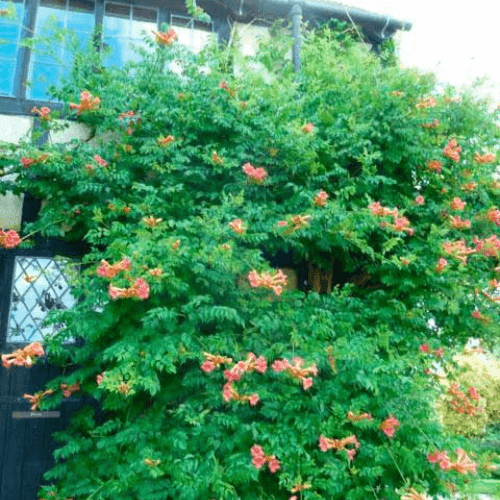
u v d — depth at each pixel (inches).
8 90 200.2
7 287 177.2
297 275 200.2
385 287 179.0
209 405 132.2
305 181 163.0
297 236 152.7
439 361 159.3
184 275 138.6
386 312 156.5
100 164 157.1
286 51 207.3
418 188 180.4
